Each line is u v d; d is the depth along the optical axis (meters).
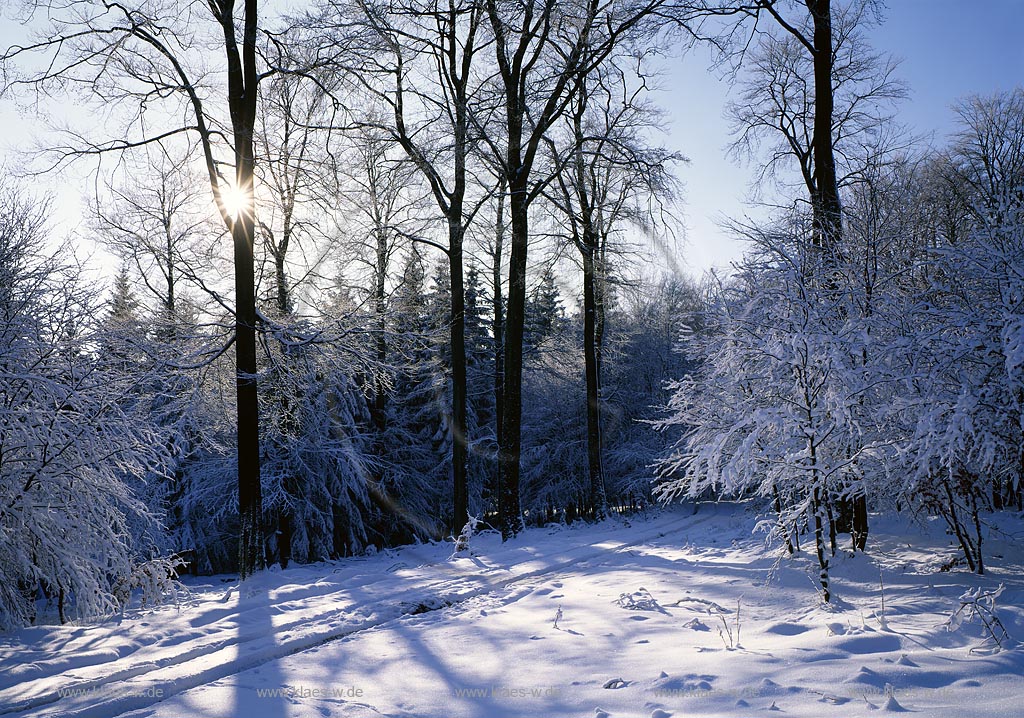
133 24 13.11
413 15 16.78
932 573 7.93
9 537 8.39
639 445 29.50
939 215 12.15
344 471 22.55
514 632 6.83
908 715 3.93
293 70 14.09
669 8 14.62
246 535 12.21
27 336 9.13
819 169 12.23
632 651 5.90
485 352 33.16
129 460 9.65
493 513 31.84
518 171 17.52
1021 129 25.16
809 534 11.48
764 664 5.12
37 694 5.32
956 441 6.98
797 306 8.35
